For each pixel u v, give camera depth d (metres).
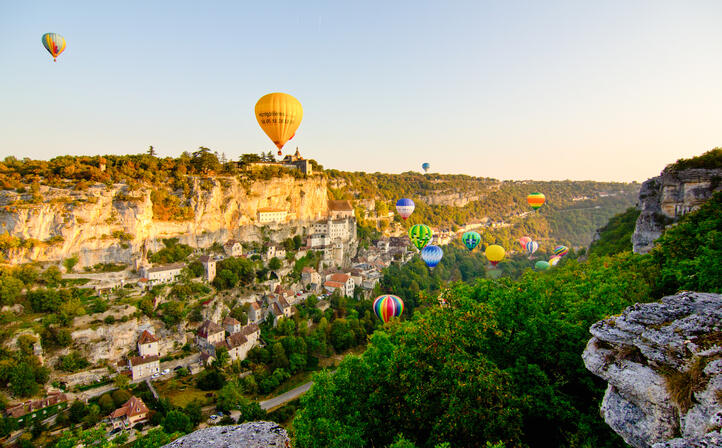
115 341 79.44
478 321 23.67
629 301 28.27
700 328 12.49
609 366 13.93
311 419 24.73
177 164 117.69
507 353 26.09
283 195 139.62
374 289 133.12
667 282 35.16
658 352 12.69
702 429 10.39
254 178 129.12
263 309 108.19
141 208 96.69
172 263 100.75
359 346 99.75
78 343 75.75
